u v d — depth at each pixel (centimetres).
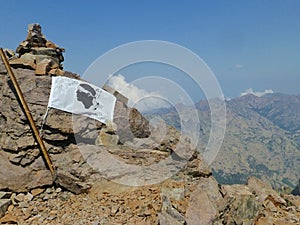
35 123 1310
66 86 1384
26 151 1274
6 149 1270
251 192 1200
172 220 985
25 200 1187
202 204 1084
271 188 1369
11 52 1602
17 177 1223
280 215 1198
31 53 1564
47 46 1619
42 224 1052
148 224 1008
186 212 1059
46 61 1486
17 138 1280
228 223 1059
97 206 1134
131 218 1049
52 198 1218
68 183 1243
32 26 1605
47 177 1260
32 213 1121
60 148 1334
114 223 1025
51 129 1327
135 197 1161
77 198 1208
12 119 1311
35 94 1363
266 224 1094
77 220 1058
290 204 1338
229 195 1107
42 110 1337
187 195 1154
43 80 1396
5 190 1204
